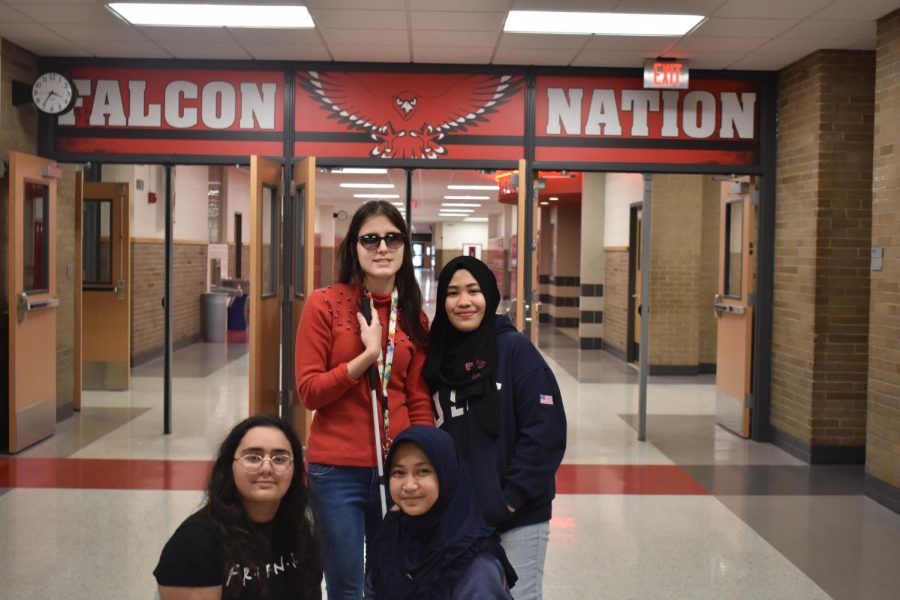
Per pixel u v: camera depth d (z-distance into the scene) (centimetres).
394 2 524
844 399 640
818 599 380
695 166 696
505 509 236
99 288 891
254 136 680
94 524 465
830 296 638
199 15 559
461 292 248
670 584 395
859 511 517
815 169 636
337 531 250
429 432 191
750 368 719
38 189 652
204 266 1408
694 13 541
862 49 630
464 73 682
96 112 678
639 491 555
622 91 691
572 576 403
